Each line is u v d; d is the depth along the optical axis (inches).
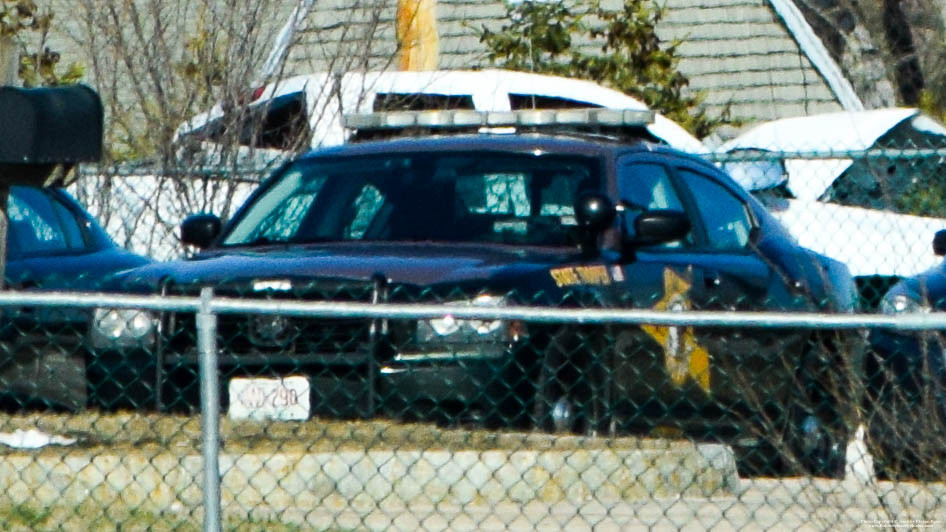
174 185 1934.1
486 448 1109.1
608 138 1438.2
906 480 1048.2
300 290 1171.3
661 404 1187.3
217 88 2059.5
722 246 1430.9
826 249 1984.5
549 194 1339.8
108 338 1205.1
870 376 1135.6
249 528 1009.5
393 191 1366.9
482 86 2123.5
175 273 1226.6
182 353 1201.4
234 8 2030.0
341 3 2468.0
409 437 1123.9
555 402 1165.7
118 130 2139.5
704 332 1231.5
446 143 1413.6
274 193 1427.2
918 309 1466.5
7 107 1117.1
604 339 1186.0
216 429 923.4
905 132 2204.7
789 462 1123.9
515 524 1039.0
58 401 1217.4
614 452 1115.9
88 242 1593.3
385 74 2089.1
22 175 1163.3
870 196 2068.2
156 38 2022.6
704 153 1990.7
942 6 3981.3
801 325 908.6
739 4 3280.0
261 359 1167.0
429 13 2295.8
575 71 2664.9
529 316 914.1
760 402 1180.5
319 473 1077.1
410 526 1027.9
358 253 1266.0
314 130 1977.1
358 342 1164.5
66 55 2372.0
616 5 3100.4
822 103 3245.6
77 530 1010.7
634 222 1307.8
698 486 1135.0
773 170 2044.8
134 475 1055.0
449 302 1163.3
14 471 1073.5
